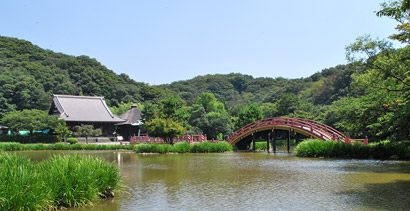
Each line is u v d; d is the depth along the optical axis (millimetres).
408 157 23359
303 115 58344
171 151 35312
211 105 75312
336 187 12602
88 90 103750
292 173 16875
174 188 12633
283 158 26953
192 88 146625
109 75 116688
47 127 53031
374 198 10500
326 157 26719
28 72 94125
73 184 9805
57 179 9492
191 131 49906
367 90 23422
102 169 11070
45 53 116188
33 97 85062
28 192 8117
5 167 8711
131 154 33719
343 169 18344
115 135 63938
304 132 31922
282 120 34812
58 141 54375
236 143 41125
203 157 29062
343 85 72000
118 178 11898
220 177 15625
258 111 60781
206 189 12383
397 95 21500
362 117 24422
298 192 11633
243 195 11172
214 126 59781
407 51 19281
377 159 24328
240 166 20656
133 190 12227
